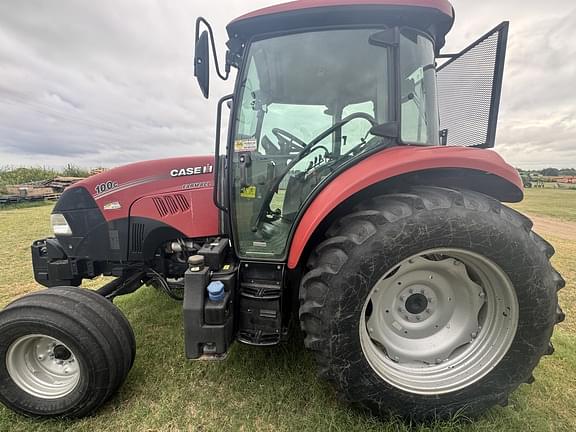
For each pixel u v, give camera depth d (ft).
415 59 6.79
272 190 7.22
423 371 6.35
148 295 11.89
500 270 5.79
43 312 6.26
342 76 6.70
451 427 6.01
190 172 8.44
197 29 6.64
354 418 6.24
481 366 6.21
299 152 7.03
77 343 6.16
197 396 6.91
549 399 6.75
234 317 6.89
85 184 8.73
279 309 6.75
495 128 7.86
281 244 7.23
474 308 6.43
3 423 6.45
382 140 6.64
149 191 8.49
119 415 6.51
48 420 6.48
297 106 6.99
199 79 6.73
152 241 8.64
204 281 6.54
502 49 7.61
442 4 6.24
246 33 6.79
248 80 6.94
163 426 6.24
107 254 8.79
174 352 8.39
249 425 6.22
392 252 5.61
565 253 20.20
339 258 5.74
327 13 6.27
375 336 6.30
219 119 6.95
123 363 6.60
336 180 6.32
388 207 5.81
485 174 6.18
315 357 6.14
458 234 5.60
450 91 9.14
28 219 30.25
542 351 6.03
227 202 7.38
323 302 5.82
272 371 7.54
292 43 6.72
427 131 7.19
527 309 5.85
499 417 6.23
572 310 11.12
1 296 12.47
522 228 5.82
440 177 6.40
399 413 6.09
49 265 9.13
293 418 6.31
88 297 6.72
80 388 6.31
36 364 6.79
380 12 6.26
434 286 6.46
